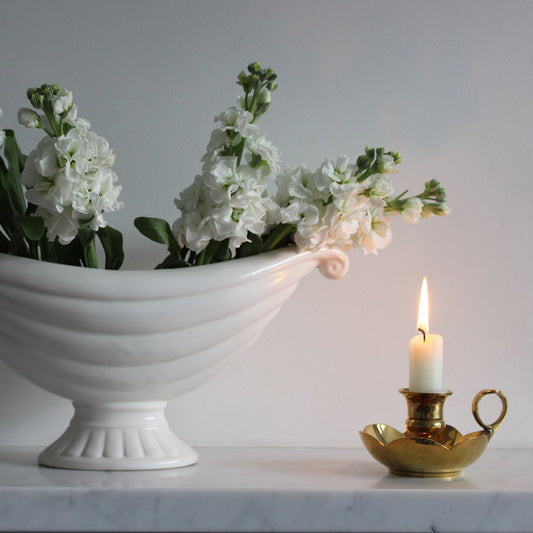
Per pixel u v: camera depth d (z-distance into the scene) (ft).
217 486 2.27
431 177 3.50
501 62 3.56
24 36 3.42
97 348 2.48
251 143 2.48
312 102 3.50
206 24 3.49
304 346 3.41
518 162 3.52
